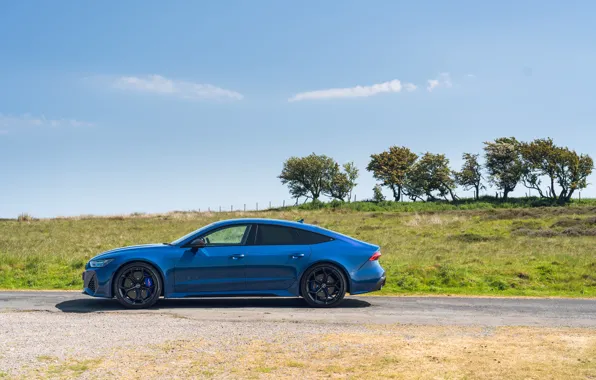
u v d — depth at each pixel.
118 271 9.58
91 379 5.44
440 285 13.15
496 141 94.94
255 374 5.61
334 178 110.62
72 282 13.21
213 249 9.84
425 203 80.69
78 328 7.67
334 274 9.91
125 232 32.44
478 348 6.63
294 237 10.06
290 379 5.46
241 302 10.43
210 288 9.72
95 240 26.80
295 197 114.06
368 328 7.87
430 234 29.38
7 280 13.58
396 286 12.85
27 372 5.63
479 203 81.81
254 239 9.99
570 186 82.81
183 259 9.70
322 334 7.34
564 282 13.68
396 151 105.12
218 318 8.54
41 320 8.26
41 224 40.78
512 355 6.32
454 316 9.15
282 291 9.86
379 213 54.94
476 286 13.05
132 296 9.60
